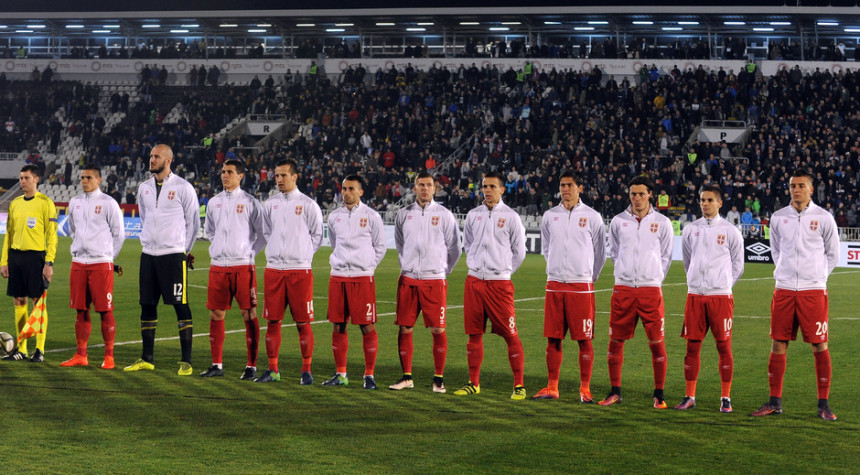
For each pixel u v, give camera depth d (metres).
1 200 40.94
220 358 9.61
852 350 11.61
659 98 38.25
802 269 7.95
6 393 8.41
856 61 40.31
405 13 42.34
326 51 45.03
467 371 10.08
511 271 8.77
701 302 8.21
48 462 6.11
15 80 45.66
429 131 38.69
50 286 18.83
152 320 9.89
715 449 6.66
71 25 46.28
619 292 8.42
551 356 8.65
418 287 8.95
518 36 45.00
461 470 6.05
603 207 32.91
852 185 32.69
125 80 46.38
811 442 6.89
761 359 10.94
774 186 32.03
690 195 33.28
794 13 39.62
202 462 6.16
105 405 7.93
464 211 34.00
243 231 9.53
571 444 6.77
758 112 38.12
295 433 7.01
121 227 10.12
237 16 43.75
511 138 36.91
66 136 43.81
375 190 36.09
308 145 38.94
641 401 8.51
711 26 42.59
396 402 8.29
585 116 38.41
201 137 41.00
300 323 9.26
